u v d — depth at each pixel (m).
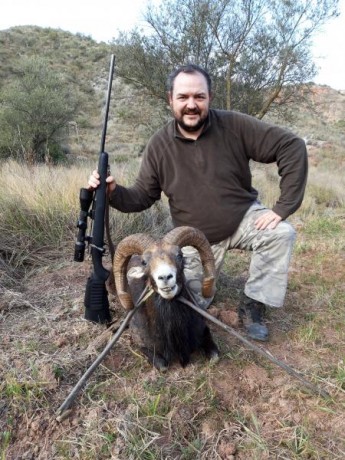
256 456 1.14
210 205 1.64
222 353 1.57
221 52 6.67
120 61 6.73
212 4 6.21
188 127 1.55
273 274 1.65
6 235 2.51
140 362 1.53
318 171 7.07
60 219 2.66
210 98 1.57
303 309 1.93
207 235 1.70
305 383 1.35
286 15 6.31
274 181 5.33
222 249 1.78
